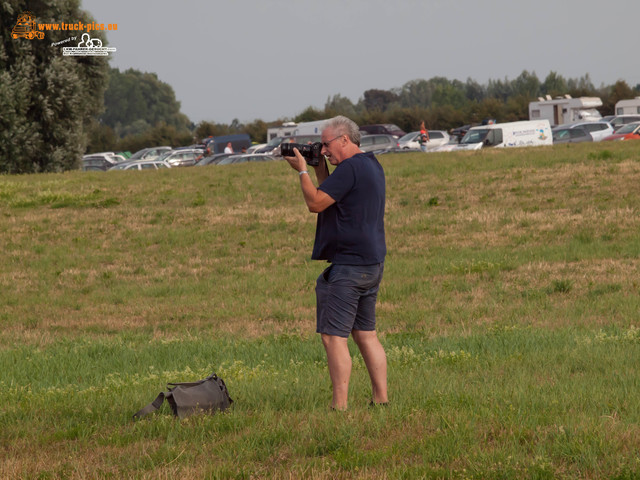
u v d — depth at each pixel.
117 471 10.02
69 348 23.53
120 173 73.81
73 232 48.12
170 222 49.97
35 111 94.75
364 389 14.34
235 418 12.02
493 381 14.88
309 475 9.52
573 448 9.81
